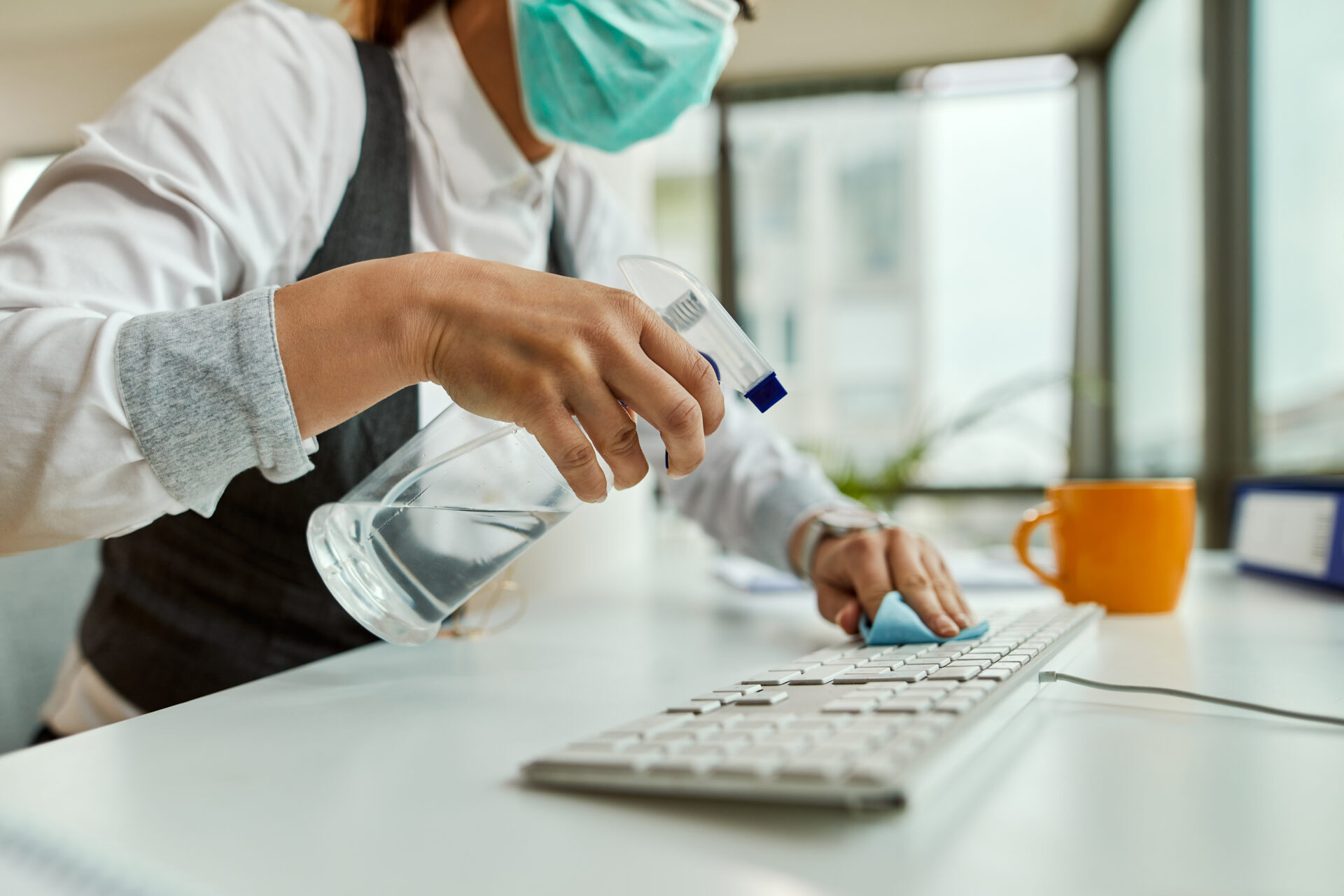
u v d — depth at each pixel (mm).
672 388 426
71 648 809
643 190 1622
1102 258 3049
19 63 3213
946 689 366
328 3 2557
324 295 449
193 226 601
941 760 293
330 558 507
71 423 433
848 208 3320
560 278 450
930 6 2791
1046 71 3111
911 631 521
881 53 3049
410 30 804
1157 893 227
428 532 505
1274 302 2082
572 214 998
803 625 719
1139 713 409
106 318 464
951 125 3246
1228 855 249
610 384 429
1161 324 2678
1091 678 486
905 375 3359
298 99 679
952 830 269
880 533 668
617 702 456
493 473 501
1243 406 2176
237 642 717
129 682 712
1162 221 2641
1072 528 748
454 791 314
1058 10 2836
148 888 241
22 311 481
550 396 423
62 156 592
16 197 3918
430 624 525
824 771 263
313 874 248
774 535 833
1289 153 1973
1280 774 320
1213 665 524
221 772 342
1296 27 1921
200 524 721
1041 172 3150
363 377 448
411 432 740
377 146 737
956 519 2984
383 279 449
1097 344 3057
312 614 734
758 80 3209
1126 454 2998
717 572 1081
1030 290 3174
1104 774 321
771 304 3324
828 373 3375
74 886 243
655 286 501
